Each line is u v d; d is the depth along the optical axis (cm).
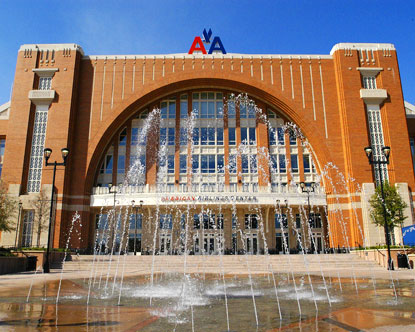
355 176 3806
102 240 4019
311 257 2872
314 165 4209
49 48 4116
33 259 2366
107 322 691
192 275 1984
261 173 4122
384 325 631
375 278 1688
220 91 4391
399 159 3866
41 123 3966
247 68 4209
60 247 3597
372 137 3953
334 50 4206
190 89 4378
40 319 717
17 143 3866
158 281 1641
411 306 850
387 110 4000
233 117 4334
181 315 774
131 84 4169
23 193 3772
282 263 2653
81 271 2383
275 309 843
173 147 4244
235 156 4197
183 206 3825
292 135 4312
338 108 4106
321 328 620
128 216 4097
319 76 4197
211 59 4228
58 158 3822
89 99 4119
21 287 1339
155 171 4153
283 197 3766
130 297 1087
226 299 1033
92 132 4034
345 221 3788
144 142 4284
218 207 3891
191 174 4138
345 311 792
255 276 1900
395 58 4156
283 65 4225
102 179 4209
